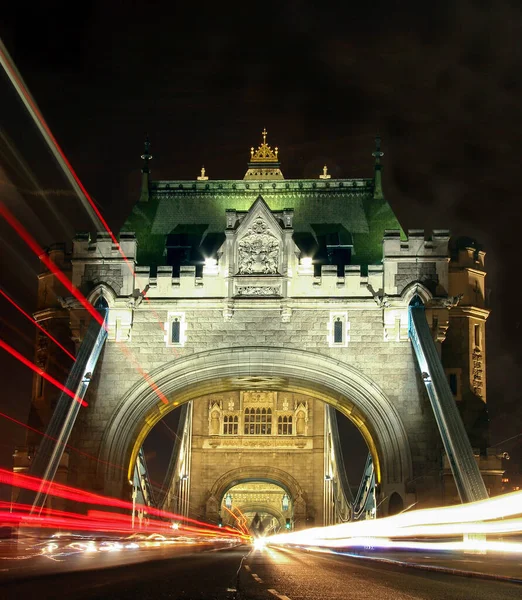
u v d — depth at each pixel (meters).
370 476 56.34
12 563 21.56
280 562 27.84
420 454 49.16
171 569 21.62
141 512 56.44
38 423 53.66
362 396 50.34
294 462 98.94
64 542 40.84
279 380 52.78
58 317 54.50
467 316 53.22
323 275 51.34
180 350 51.16
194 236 55.62
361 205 56.44
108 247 52.19
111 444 50.03
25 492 43.28
